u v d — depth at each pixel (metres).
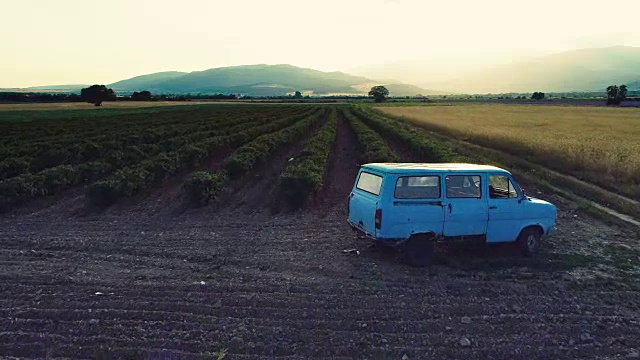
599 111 78.81
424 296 7.12
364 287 7.45
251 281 7.71
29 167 20.20
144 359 5.28
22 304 6.73
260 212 13.09
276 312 6.52
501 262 8.77
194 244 9.97
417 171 8.28
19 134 36.12
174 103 126.50
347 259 8.88
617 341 5.86
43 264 8.53
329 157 24.08
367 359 5.36
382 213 8.09
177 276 7.94
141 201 14.42
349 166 21.47
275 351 5.50
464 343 5.68
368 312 6.53
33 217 12.52
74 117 61.34
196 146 22.72
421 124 48.16
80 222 11.97
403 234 8.23
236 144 28.59
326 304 6.79
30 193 13.93
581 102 122.50
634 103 111.69
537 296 7.19
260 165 20.72
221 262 8.71
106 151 25.16
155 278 7.82
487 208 8.62
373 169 8.68
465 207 8.48
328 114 72.00
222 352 5.39
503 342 5.77
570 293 7.34
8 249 9.51
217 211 13.20
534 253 9.30
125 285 7.48
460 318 6.39
